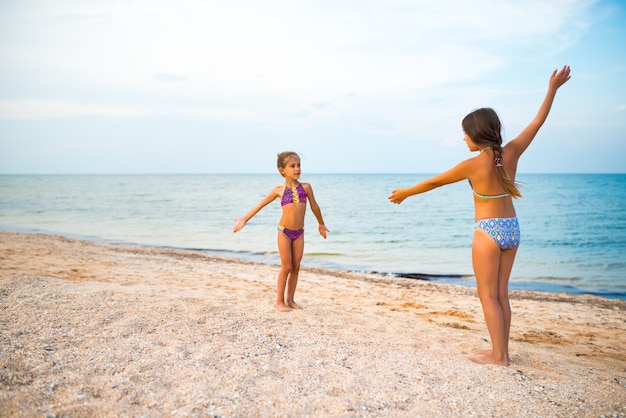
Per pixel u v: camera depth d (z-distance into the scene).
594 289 10.17
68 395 2.45
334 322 4.32
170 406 2.39
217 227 21.23
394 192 3.64
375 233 19.95
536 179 117.50
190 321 3.81
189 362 2.98
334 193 53.72
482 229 3.24
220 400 2.48
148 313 3.94
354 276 10.41
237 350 3.25
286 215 4.68
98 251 11.73
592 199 42.44
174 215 27.11
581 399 2.75
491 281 3.25
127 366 2.88
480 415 2.50
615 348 4.83
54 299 4.30
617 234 19.62
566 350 4.55
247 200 41.66
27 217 24.98
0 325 3.51
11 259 8.03
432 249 15.72
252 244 16.06
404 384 2.87
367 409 2.50
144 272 7.81
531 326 5.97
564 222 24.28
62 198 43.50
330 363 3.16
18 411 2.21
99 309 4.01
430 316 5.91
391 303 6.79
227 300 4.78
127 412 2.30
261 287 6.99
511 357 3.60
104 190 61.53
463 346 3.85
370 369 3.10
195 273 8.38
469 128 3.25
